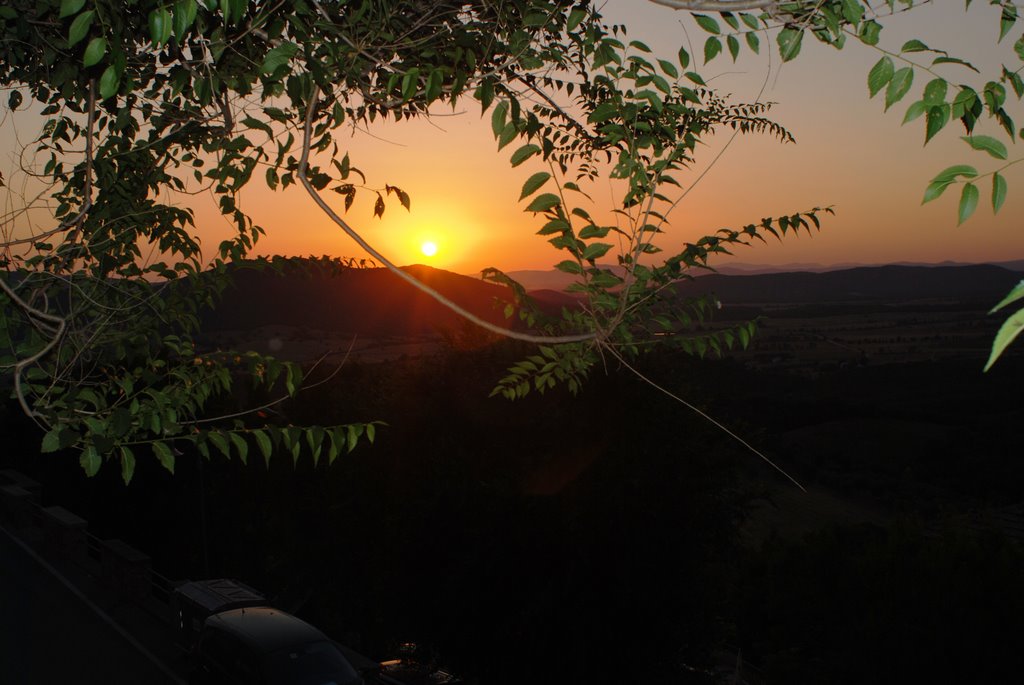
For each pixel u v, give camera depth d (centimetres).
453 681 1864
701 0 208
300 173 240
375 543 1998
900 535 1783
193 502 2433
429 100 278
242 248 392
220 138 339
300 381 321
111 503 2380
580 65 351
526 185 257
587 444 1538
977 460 4909
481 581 1568
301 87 274
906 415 6144
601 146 367
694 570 1600
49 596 1609
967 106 194
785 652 1772
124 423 276
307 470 2305
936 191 171
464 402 1641
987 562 1573
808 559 2005
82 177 370
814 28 227
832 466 5225
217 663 1214
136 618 1532
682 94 273
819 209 291
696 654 1705
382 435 1831
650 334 307
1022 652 1447
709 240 293
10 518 2089
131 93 347
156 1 221
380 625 2255
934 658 1502
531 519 1518
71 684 1238
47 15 308
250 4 295
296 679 1143
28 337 326
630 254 266
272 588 2667
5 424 2498
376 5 298
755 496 1653
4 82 348
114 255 373
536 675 1579
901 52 203
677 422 1525
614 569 1530
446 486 1568
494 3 304
